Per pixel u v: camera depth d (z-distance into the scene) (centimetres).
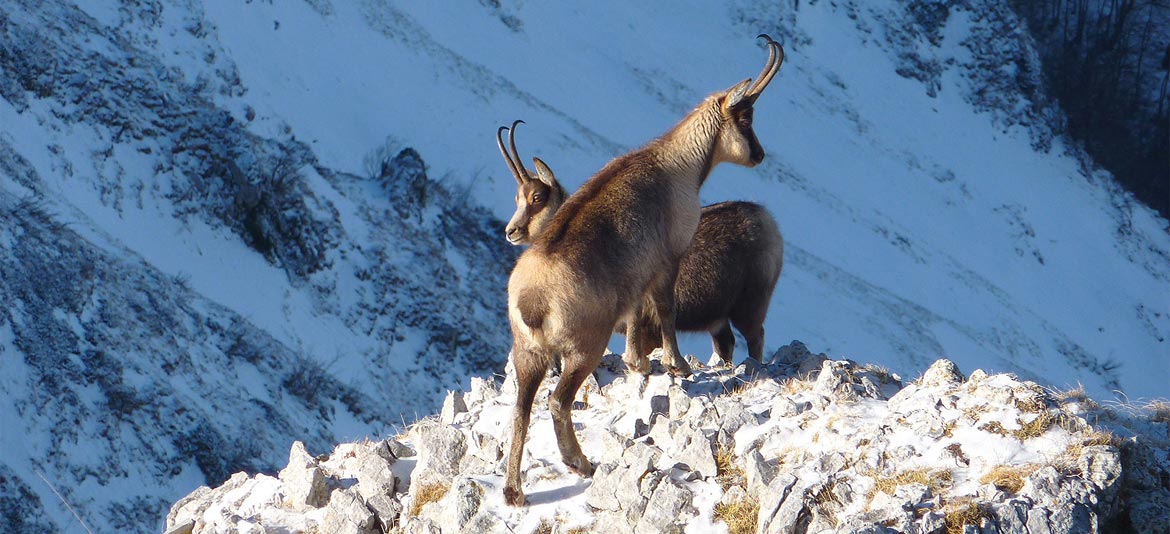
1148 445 1490
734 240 2378
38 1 9275
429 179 11112
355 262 8925
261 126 10388
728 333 2473
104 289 7056
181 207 8719
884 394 1808
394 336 8625
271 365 7431
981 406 1577
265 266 8562
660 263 1906
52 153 8338
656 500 1569
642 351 1986
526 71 15112
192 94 9631
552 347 1719
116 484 5981
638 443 1697
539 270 1708
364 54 12925
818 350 10969
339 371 7856
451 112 12825
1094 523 1373
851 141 18525
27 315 6512
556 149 13025
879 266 14475
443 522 1711
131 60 9444
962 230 17712
